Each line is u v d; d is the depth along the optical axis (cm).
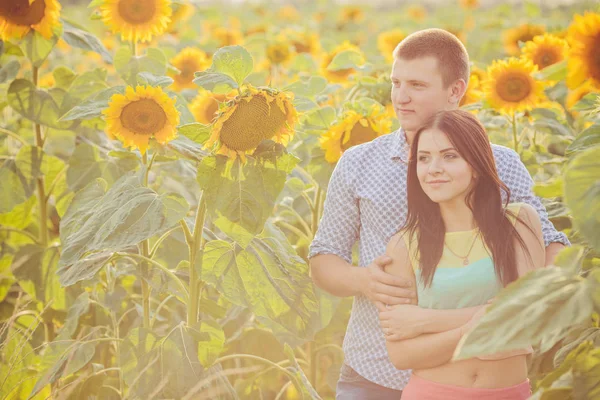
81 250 324
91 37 485
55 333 468
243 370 376
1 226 499
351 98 531
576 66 356
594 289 206
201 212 347
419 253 296
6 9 438
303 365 472
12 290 515
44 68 950
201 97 476
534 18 1293
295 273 352
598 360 233
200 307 420
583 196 209
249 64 326
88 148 450
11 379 404
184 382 327
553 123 504
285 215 512
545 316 201
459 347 201
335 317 450
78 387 387
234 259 344
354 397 350
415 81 336
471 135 289
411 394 292
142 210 331
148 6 453
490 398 280
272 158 323
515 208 298
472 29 1499
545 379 236
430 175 288
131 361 338
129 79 446
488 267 287
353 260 454
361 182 350
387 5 2770
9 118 690
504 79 482
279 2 2478
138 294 486
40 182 478
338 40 1417
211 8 1598
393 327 293
